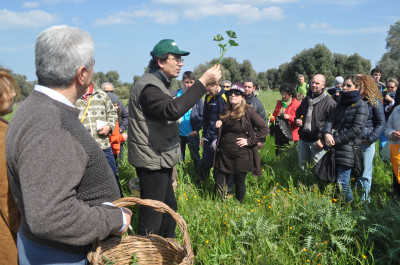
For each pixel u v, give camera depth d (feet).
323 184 15.30
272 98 106.73
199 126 17.74
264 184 15.67
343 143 13.01
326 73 199.11
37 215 3.81
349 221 10.66
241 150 13.65
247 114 13.61
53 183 3.92
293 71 204.64
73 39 4.50
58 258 4.58
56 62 4.39
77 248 4.72
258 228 10.23
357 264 9.45
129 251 5.59
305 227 10.95
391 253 9.32
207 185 16.21
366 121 13.23
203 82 7.66
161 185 9.13
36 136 4.02
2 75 5.88
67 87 4.59
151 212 9.07
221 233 10.89
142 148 8.63
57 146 4.06
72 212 4.04
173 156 9.07
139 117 8.51
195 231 10.94
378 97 14.08
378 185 16.26
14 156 4.18
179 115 7.60
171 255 5.77
